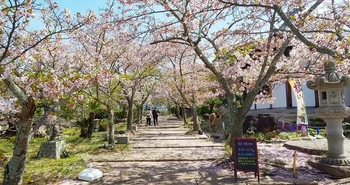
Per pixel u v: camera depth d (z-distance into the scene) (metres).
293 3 6.38
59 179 6.55
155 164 8.19
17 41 5.25
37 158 9.04
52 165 7.95
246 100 7.54
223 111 16.84
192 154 9.66
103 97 13.52
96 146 11.62
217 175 6.62
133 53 13.05
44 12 5.97
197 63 16.23
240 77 10.23
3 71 4.62
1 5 4.54
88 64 8.03
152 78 18.72
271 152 8.89
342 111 6.08
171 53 14.34
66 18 5.89
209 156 9.16
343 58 5.24
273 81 10.05
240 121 7.56
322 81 6.14
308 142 9.95
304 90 18.22
